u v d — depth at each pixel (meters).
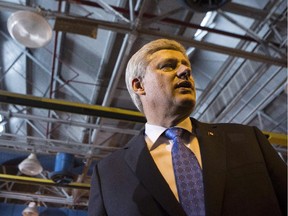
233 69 4.68
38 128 6.98
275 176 0.94
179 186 0.88
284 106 4.88
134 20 3.55
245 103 5.18
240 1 3.79
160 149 1.02
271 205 0.86
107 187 1.03
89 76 5.27
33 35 3.24
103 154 7.04
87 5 3.80
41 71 5.45
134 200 0.91
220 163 0.90
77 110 3.19
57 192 9.73
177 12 3.80
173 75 1.08
